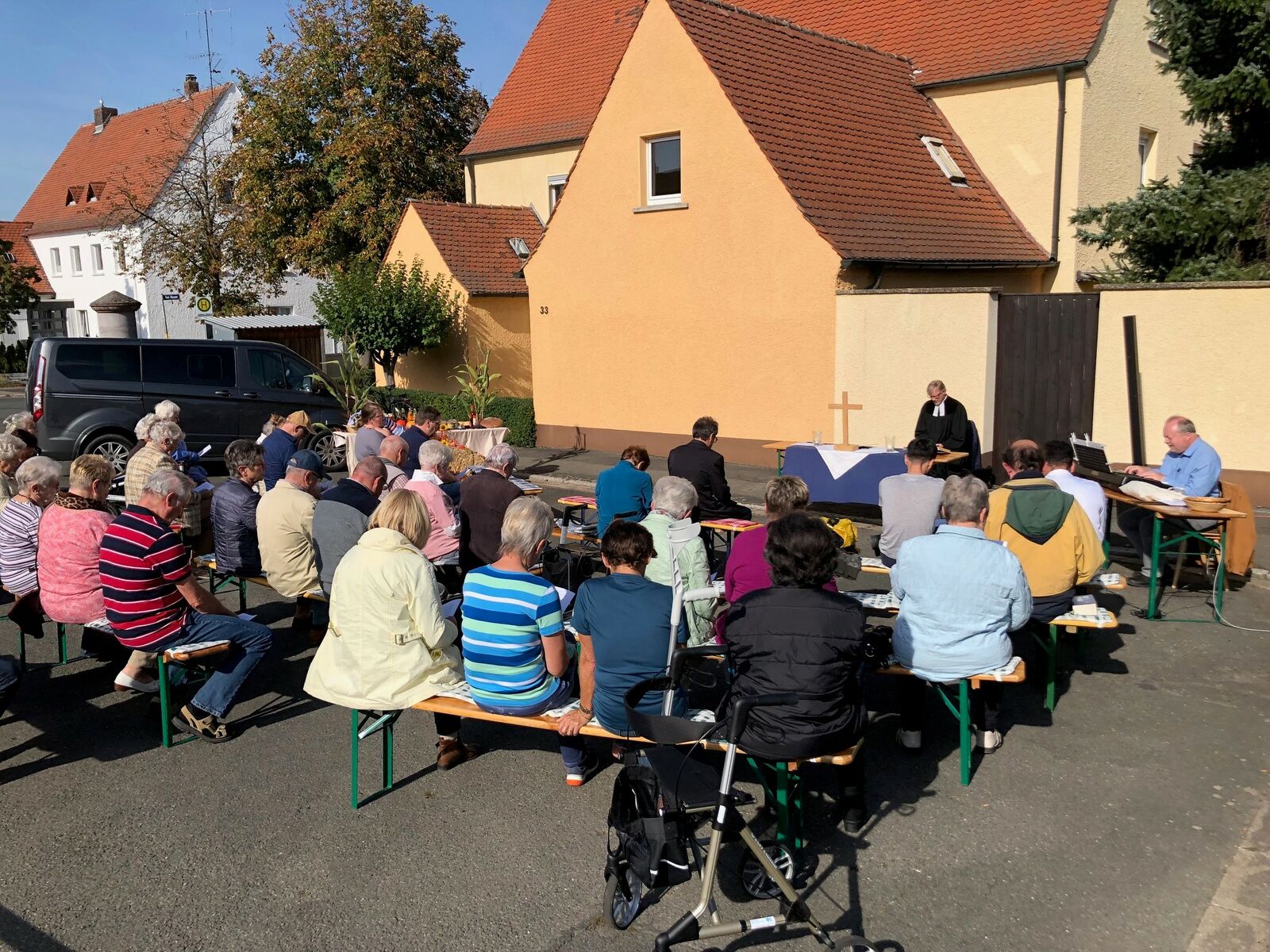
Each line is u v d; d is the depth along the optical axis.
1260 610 7.14
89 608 5.43
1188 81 11.80
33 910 3.81
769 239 12.62
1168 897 3.81
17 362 36.03
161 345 13.66
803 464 9.95
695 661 5.30
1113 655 6.32
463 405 16.30
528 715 4.52
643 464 7.36
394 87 23.81
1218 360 10.36
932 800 4.57
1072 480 6.48
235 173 26.84
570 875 4.04
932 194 14.12
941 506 6.11
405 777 4.91
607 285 14.61
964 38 16.02
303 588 6.28
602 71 20.45
